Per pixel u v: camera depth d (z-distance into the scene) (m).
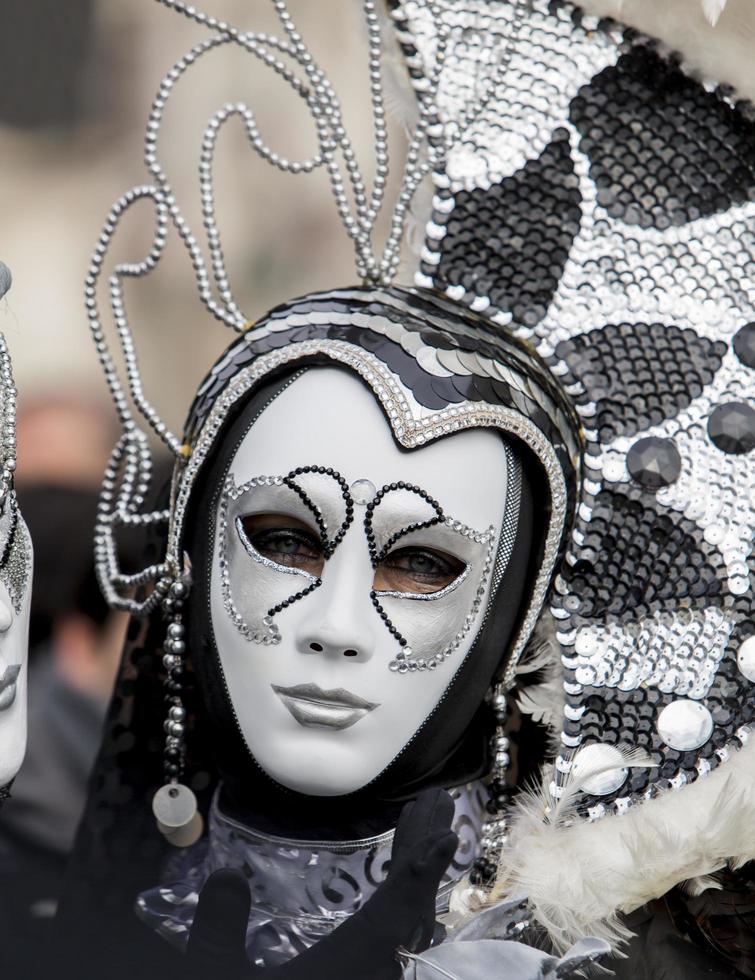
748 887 3.16
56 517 4.55
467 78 3.33
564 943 2.99
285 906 3.14
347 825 3.16
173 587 3.26
